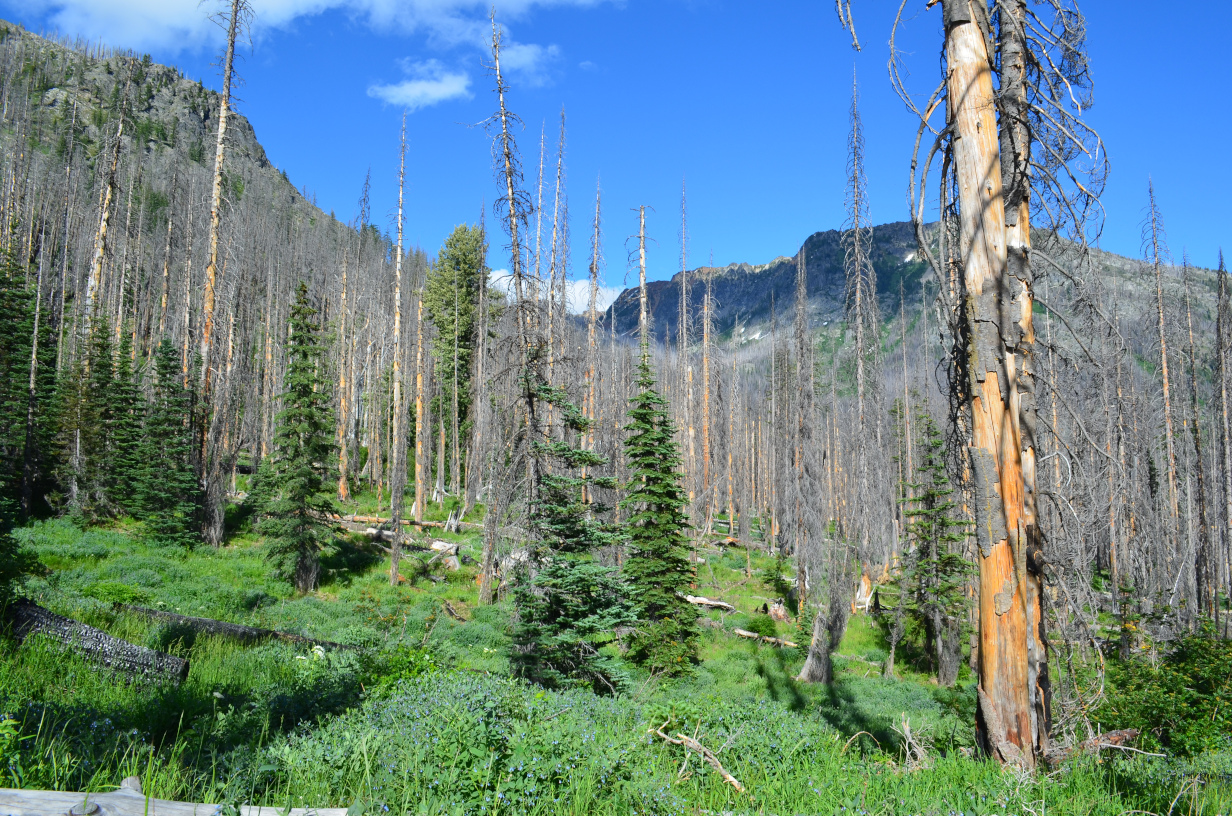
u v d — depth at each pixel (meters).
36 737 4.57
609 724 7.06
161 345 33.41
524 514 16.05
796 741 7.27
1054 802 5.11
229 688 9.35
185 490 29.00
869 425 31.81
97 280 33.88
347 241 66.00
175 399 30.78
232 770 4.61
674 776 6.06
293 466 27.69
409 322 58.09
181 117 148.88
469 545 37.00
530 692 7.99
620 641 21.19
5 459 29.33
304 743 5.58
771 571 42.12
